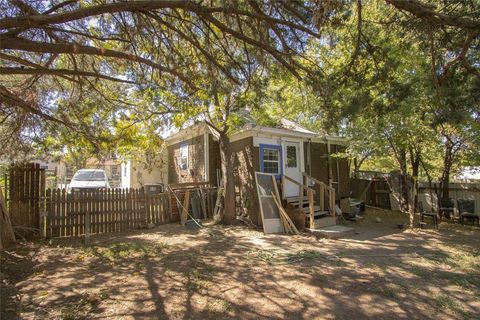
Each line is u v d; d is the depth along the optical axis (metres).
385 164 18.08
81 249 7.11
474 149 11.88
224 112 10.12
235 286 4.86
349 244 8.03
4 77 7.75
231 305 4.16
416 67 8.73
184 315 3.85
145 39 6.33
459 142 12.45
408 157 14.52
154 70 6.81
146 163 16.52
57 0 5.45
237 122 9.89
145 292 4.57
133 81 6.71
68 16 3.88
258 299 4.38
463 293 4.73
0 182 9.57
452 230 10.23
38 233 8.36
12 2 4.59
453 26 5.05
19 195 8.27
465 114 6.41
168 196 10.88
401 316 3.95
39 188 8.50
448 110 6.26
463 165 14.03
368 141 9.94
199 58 6.50
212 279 5.15
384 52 6.04
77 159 11.04
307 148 13.07
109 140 9.03
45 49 4.27
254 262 6.18
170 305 4.13
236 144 11.97
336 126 6.40
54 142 8.77
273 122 11.17
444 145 12.84
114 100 8.33
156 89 7.07
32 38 5.31
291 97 12.53
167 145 17.05
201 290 4.67
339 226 10.17
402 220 12.30
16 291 4.57
